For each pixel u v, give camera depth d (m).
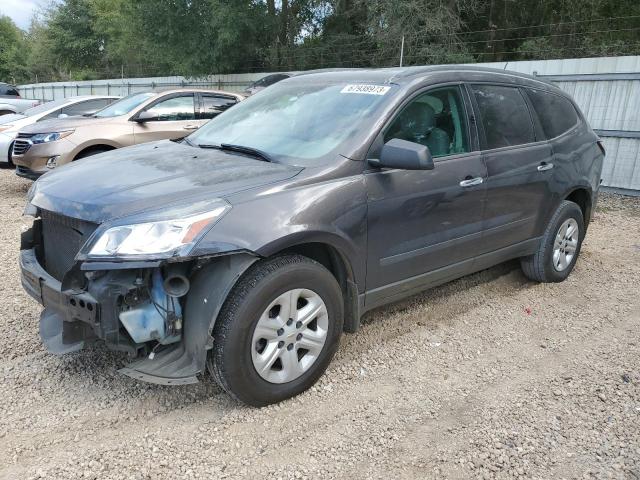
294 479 2.57
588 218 5.55
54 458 2.64
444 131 3.88
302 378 3.17
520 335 4.14
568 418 3.09
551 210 4.85
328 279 3.17
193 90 9.34
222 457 2.69
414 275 3.74
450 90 3.98
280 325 3.00
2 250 5.87
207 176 3.10
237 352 2.84
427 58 15.34
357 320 3.45
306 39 21.94
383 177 3.38
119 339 2.71
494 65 11.59
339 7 19.12
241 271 2.79
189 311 2.86
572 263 5.32
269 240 2.82
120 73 35.62
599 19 15.16
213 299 2.78
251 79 20.14
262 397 3.01
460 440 2.88
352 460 2.71
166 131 8.87
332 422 3.00
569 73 10.61
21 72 56.09
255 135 3.81
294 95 4.07
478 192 4.00
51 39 43.41
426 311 4.50
